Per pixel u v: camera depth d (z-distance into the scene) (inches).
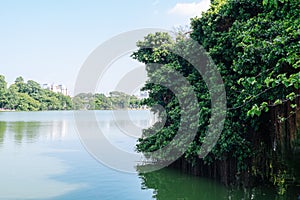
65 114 3277.6
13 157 876.6
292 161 523.2
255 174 533.3
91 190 560.7
